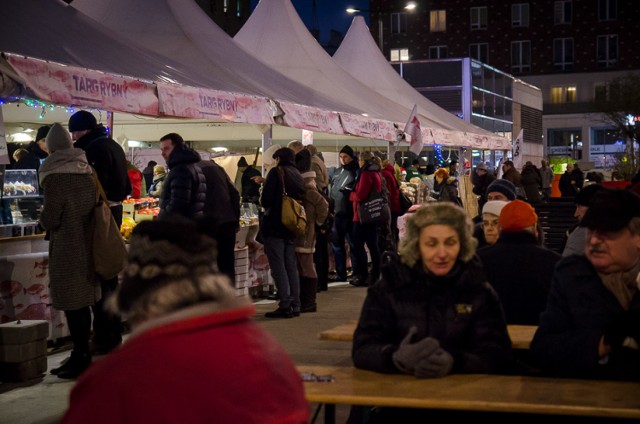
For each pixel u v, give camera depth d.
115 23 12.77
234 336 2.11
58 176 7.06
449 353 3.85
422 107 22.45
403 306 3.97
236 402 2.03
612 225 3.78
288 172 10.20
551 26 65.88
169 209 8.66
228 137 16.77
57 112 11.91
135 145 19.05
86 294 7.17
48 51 8.30
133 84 8.78
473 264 3.98
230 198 9.29
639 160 30.95
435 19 66.44
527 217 5.11
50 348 8.43
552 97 66.62
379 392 3.61
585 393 3.58
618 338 3.76
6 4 8.95
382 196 13.04
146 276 2.12
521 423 4.07
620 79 55.97
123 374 2.00
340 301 11.83
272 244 10.28
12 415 6.18
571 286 3.90
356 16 23.88
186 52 12.16
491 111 40.75
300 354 8.27
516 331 4.75
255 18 18.05
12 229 8.40
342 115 13.57
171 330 2.07
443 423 4.06
